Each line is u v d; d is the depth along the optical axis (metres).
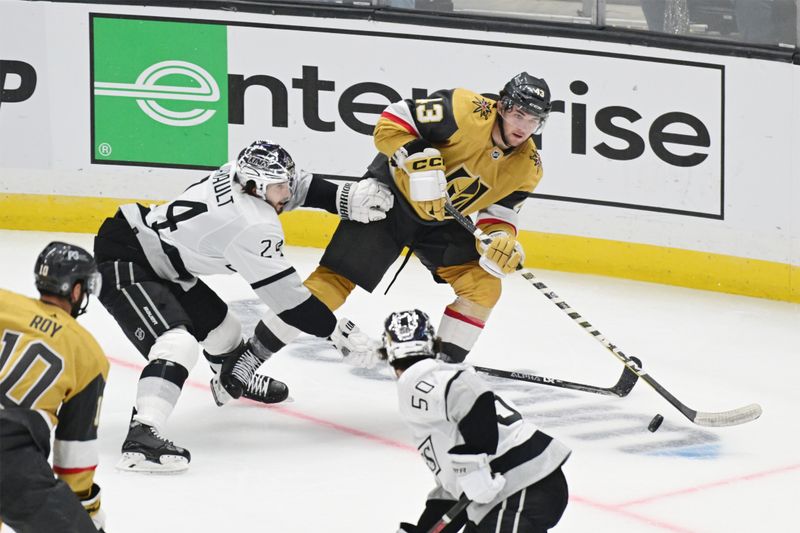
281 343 15.50
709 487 14.46
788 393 18.05
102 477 13.84
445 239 16.20
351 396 17.02
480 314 16.23
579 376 18.36
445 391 9.82
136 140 23.97
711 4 22.56
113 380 17.08
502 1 23.33
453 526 10.59
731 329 20.98
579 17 23.17
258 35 23.59
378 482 14.06
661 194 23.11
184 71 23.75
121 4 23.55
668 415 16.95
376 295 21.86
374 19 23.39
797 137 22.19
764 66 22.25
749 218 22.72
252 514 13.00
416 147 15.22
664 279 23.36
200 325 15.20
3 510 9.66
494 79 23.38
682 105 22.81
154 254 14.56
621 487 14.34
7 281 20.91
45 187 24.17
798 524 13.48
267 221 14.26
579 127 23.20
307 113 23.77
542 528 10.13
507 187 15.98
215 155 23.97
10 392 9.64
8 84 23.81
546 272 23.75
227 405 16.53
